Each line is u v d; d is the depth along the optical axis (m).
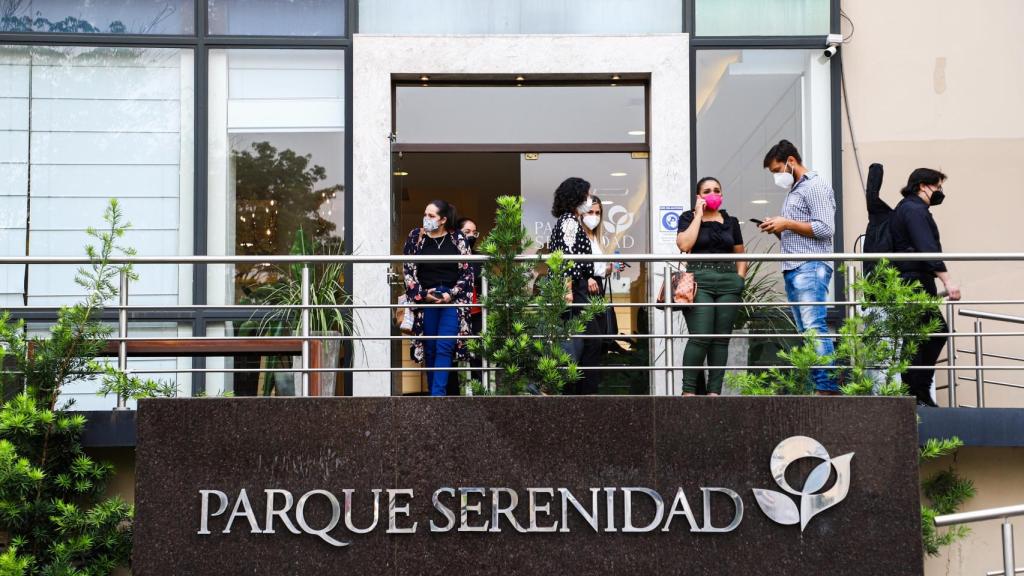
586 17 9.04
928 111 8.93
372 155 8.80
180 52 8.93
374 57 8.86
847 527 5.95
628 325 8.05
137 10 8.91
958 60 8.96
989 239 8.84
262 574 5.99
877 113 8.94
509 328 6.45
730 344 7.33
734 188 8.86
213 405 6.05
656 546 5.98
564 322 6.61
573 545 5.98
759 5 8.99
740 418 6.02
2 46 8.84
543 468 6.02
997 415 6.78
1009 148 8.90
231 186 8.84
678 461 6.01
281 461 6.04
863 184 8.89
